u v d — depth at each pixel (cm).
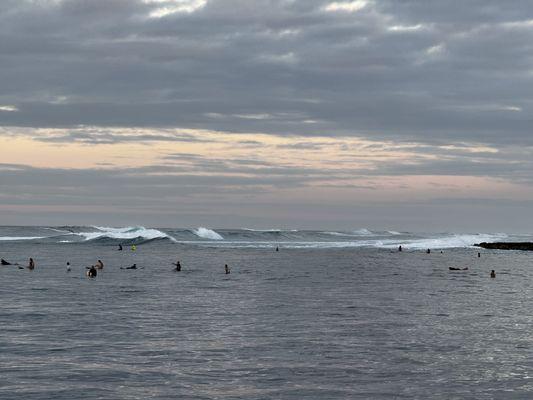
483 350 2139
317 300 3516
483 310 3156
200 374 1780
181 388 1639
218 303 3334
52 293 3738
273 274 5388
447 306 3303
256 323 2662
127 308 3095
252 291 3972
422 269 6200
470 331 2514
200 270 5762
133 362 1911
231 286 4275
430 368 1880
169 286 4238
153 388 1638
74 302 3316
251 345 2188
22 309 3022
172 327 2539
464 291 4122
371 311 3073
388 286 4400
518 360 1994
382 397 1581
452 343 2259
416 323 2705
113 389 1622
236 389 1636
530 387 1684
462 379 1758
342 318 2828
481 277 5303
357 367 1881
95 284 4331
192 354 2033
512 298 3738
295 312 3012
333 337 2350
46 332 2398
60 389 1614
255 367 1869
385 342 2266
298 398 1566
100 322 2647
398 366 1900
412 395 1600
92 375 1753
